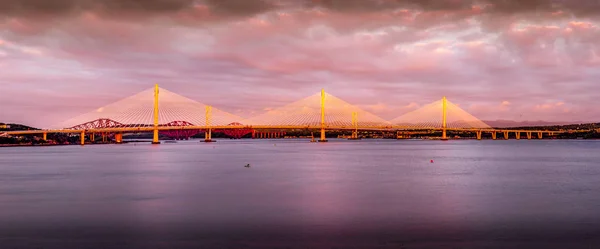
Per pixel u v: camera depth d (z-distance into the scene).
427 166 78.69
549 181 54.22
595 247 25.03
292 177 59.06
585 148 172.75
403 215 32.66
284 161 92.38
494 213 33.38
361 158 103.50
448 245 25.39
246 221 30.92
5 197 41.78
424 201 38.81
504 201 38.75
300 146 198.25
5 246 25.53
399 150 151.62
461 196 41.62
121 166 78.75
